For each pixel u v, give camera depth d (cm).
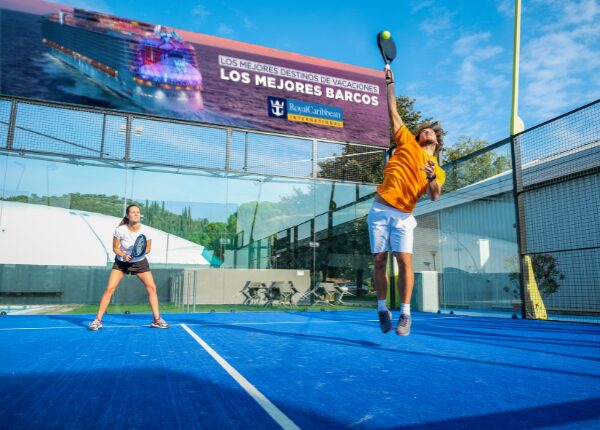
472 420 150
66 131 834
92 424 144
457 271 1064
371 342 376
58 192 845
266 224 991
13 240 805
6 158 812
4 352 306
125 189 891
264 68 972
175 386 200
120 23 873
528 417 154
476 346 354
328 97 1023
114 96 851
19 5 806
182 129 917
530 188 759
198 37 929
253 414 156
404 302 329
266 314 820
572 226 916
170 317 717
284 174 990
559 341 399
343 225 1060
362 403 171
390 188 328
